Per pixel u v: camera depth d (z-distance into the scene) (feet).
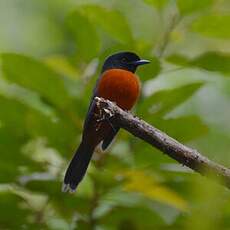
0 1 55.16
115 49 30.55
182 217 27.91
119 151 30.37
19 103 29.01
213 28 31.14
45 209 29.12
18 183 28.68
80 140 30.07
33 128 29.17
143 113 29.48
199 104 44.21
